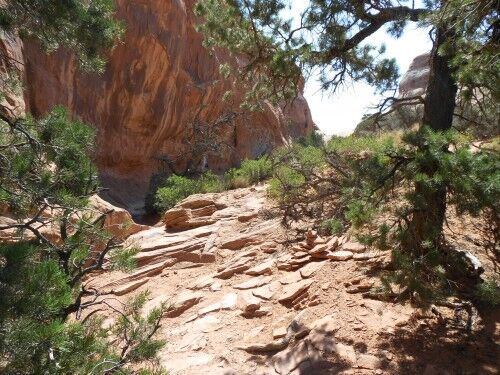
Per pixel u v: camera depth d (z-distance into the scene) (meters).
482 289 4.34
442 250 5.15
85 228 4.23
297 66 6.67
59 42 4.26
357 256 6.55
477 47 4.83
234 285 7.12
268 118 29.25
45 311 2.32
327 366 4.58
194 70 23.36
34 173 3.87
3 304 2.18
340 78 6.80
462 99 5.43
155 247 9.09
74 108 16.50
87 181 4.18
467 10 4.49
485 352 4.46
